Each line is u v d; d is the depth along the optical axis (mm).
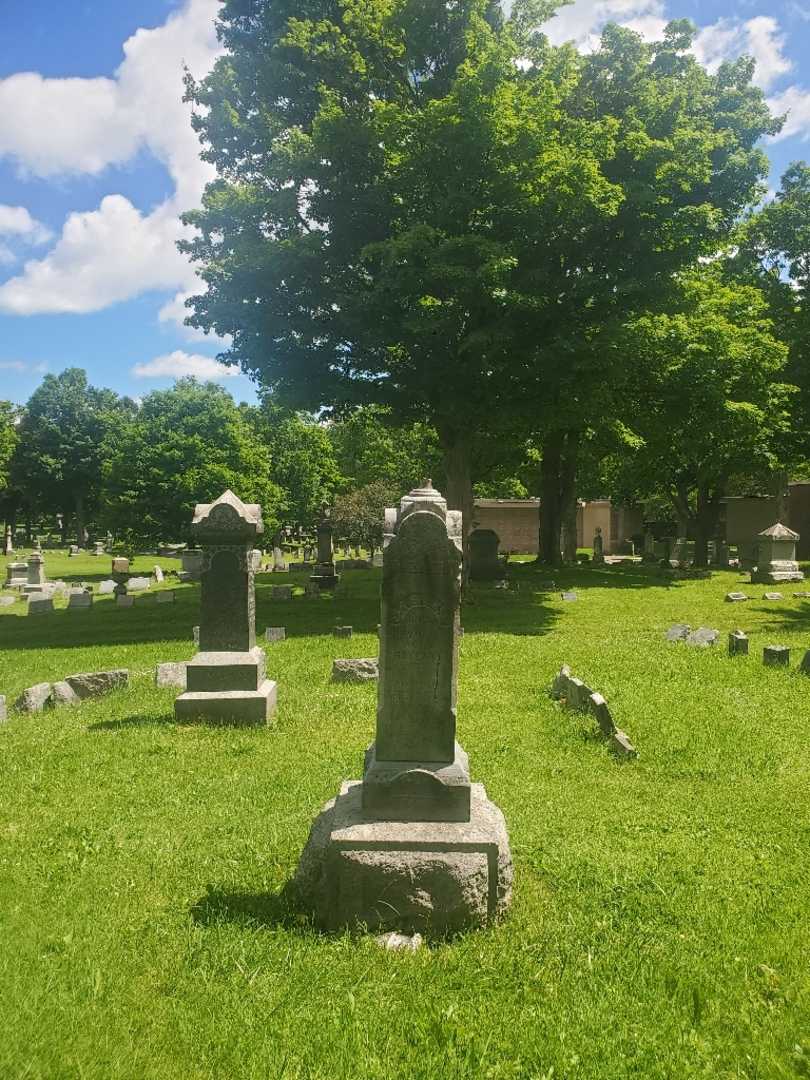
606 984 4344
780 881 5621
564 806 7180
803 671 12742
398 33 21531
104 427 74625
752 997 4238
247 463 45719
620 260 21406
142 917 5047
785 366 35594
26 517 85750
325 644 17016
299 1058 3701
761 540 29875
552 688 11672
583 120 21016
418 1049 3818
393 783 5336
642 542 54750
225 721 10453
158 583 37281
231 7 25047
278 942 4730
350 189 21250
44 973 4285
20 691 13570
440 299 21422
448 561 5555
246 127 22531
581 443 34969
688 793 7562
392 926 4922
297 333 21391
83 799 7422
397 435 50656
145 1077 3520
